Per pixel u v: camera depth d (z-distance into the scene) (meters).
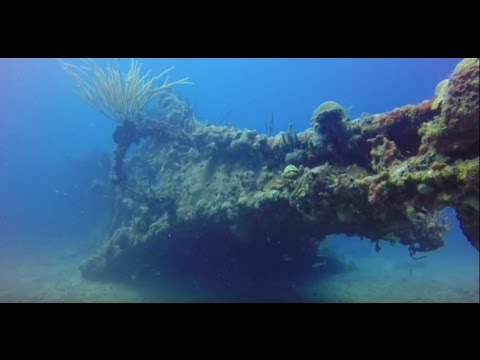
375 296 1.79
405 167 1.02
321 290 1.87
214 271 2.09
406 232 1.62
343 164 1.37
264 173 1.66
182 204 1.90
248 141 1.83
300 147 1.58
